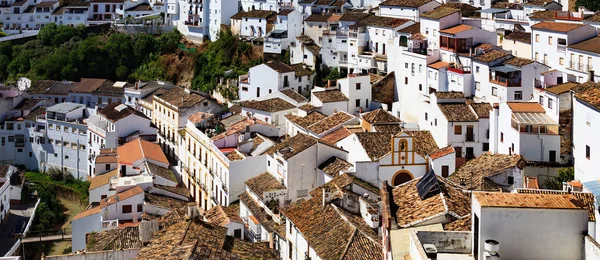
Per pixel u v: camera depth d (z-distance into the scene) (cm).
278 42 18638
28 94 17800
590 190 5419
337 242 6756
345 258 6397
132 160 12494
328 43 17100
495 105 9525
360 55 16100
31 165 16262
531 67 11194
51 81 18712
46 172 15950
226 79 18238
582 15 12644
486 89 11756
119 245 7669
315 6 19750
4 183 12631
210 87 18675
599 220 4641
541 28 12331
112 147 14412
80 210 13875
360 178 8919
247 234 9250
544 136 8588
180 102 14325
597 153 7425
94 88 17912
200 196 12275
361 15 17275
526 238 3788
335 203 7675
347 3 19412
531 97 10794
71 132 15588
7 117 16425
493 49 12356
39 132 16050
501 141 9331
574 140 8188
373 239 6675
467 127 10075
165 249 5925
